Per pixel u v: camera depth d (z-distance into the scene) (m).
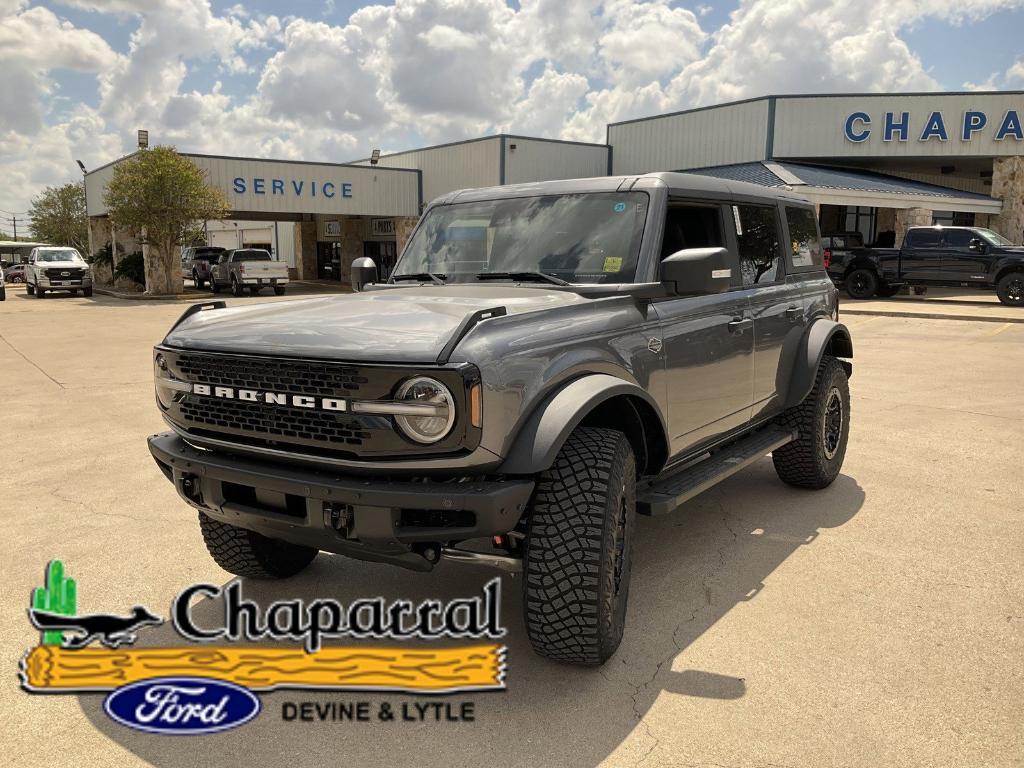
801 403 5.38
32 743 2.85
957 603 3.88
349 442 2.88
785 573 4.27
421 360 2.81
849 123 29.78
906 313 19.36
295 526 3.04
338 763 2.73
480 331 2.95
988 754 2.72
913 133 29.31
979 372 10.91
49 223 75.19
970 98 28.66
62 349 14.43
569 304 3.43
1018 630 3.60
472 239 4.43
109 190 33.62
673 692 3.13
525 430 2.99
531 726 2.93
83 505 5.45
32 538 4.82
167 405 3.49
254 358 3.05
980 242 21.39
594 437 3.26
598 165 35.50
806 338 5.34
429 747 2.81
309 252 46.28
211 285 35.59
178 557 4.54
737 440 5.00
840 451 5.79
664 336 3.86
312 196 34.06
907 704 3.02
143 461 6.60
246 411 3.13
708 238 4.47
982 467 6.27
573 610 3.06
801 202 5.69
